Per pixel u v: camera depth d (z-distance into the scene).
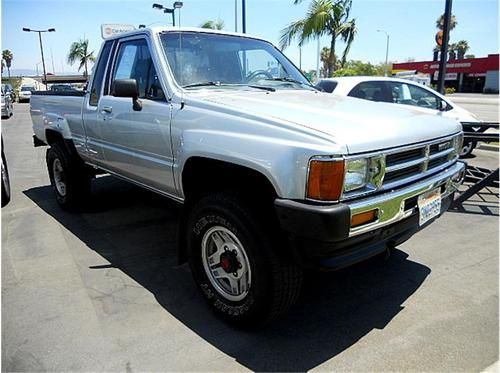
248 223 2.38
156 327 2.65
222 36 3.66
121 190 6.00
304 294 3.08
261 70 3.79
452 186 2.97
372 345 2.46
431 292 3.09
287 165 2.15
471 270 3.45
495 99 33.69
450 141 2.95
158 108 3.11
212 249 2.79
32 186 6.43
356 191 2.17
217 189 2.76
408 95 8.04
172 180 3.10
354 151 2.11
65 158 4.72
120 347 2.45
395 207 2.33
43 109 5.34
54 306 2.89
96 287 3.16
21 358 2.34
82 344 2.47
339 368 2.27
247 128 2.42
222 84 3.34
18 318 2.74
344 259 2.22
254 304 2.46
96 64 4.16
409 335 2.56
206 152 2.60
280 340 2.52
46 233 4.30
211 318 2.76
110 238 4.17
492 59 46.12
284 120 2.32
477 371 2.24
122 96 3.17
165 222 4.66
